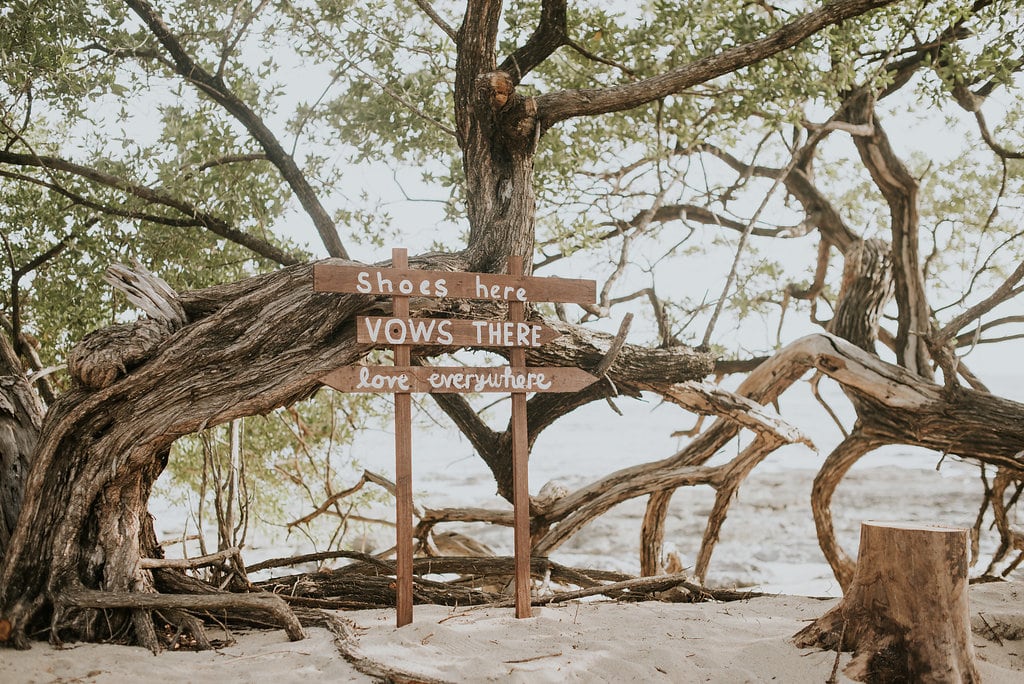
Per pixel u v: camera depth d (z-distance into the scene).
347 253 9.43
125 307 9.43
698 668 4.95
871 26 8.96
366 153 9.79
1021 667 5.59
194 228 9.77
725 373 11.12
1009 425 7.97
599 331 7.81
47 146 9.81
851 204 13.59
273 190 10.05
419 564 8.19
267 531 12.16
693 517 21.12
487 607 6.46
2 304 9.33
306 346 6.16
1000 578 8.44
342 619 5.79
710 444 9.19
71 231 9.24
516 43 9.22
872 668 4.74
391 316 6.22
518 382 6.13
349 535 14.91
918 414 8.32
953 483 26.44
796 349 8.78
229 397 5.95
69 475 5.73
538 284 6.23
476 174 7.52
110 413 5.85
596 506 9.20
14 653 5.04
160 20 9.30
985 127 10.77
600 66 9.72
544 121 7.48
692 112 9.88
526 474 6.14
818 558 16.39
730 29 8.80
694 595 7.21
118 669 4.73
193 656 5.07
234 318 6.16
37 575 5.55
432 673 4.62
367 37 9.30
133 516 5.92
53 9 8.18
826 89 8.96
